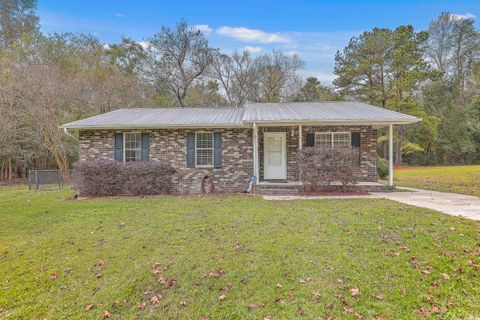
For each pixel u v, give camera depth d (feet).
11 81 55.26
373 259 13.65
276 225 19.42
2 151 58.13
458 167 83.25
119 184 35.12
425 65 82.43
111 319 10.52
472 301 10.45
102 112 69.87
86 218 23.16
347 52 88.12
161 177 36.09
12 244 17.98
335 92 93.04
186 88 96.27
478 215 20.76
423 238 15.85
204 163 40.09
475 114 98.78
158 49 92.68
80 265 14.57
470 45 105.60
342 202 26.99
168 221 21.22
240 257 14.47
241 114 44.42
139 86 79.56
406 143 98.22
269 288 11.75
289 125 37.27
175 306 11.05
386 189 35.27
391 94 84.28
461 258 13.35
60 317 10.77
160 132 40.19
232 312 10.47
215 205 26.76
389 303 10.52
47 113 57.52
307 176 33.91
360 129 40.68
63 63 67.87
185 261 14.32
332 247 15.20
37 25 77.15
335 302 10.68
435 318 9.66
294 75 101.45
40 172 45.75
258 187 34.86
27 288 12.75
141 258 14.96
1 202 32.53
